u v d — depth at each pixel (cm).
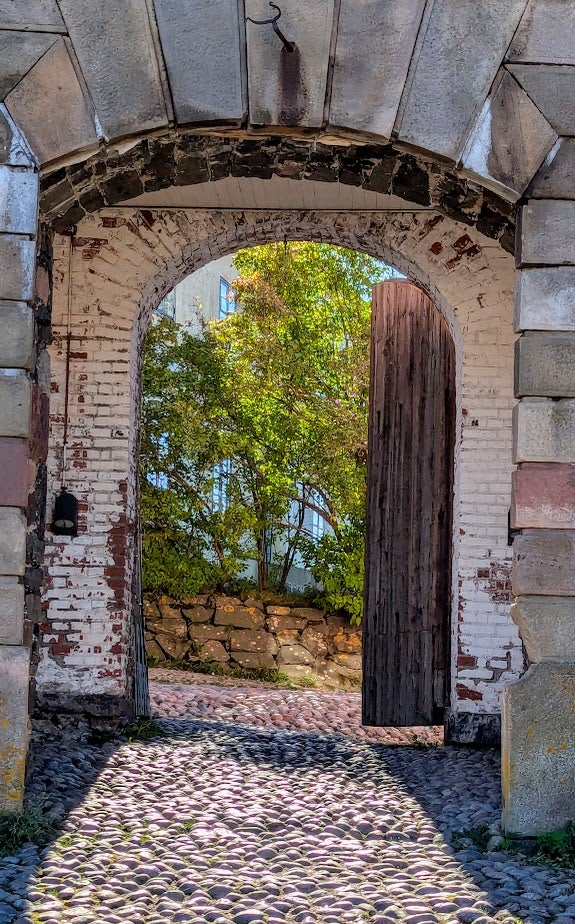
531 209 568
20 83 559
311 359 1510
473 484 843
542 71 571
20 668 535
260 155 660
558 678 538
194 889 452
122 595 846
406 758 786
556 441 556
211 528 1497
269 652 1478
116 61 565
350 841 534
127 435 855
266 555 1595
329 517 1520
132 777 669
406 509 923
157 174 671
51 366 856
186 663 1470
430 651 906
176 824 556
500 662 833
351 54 572
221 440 1481
